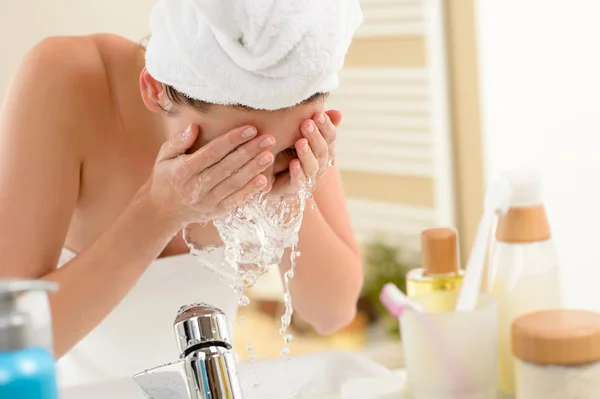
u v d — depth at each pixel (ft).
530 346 2.63
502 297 3.08
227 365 2.27
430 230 3.32
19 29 5.07
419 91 7.99
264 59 2.53
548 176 6.72
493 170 7.26
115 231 3.48
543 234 3.07
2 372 1.55
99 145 3.92
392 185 8.56
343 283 4.18
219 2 2.51
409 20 7.95
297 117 2.80
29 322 1.59
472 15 7.22
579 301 6.44
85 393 3.51
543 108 6.72
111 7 5.30
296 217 3.07
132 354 4.10
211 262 3.72
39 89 3.75
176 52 2.70
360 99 8.71
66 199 3.75
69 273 3.50
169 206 3.27
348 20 2.66
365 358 3.69
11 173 3.64
